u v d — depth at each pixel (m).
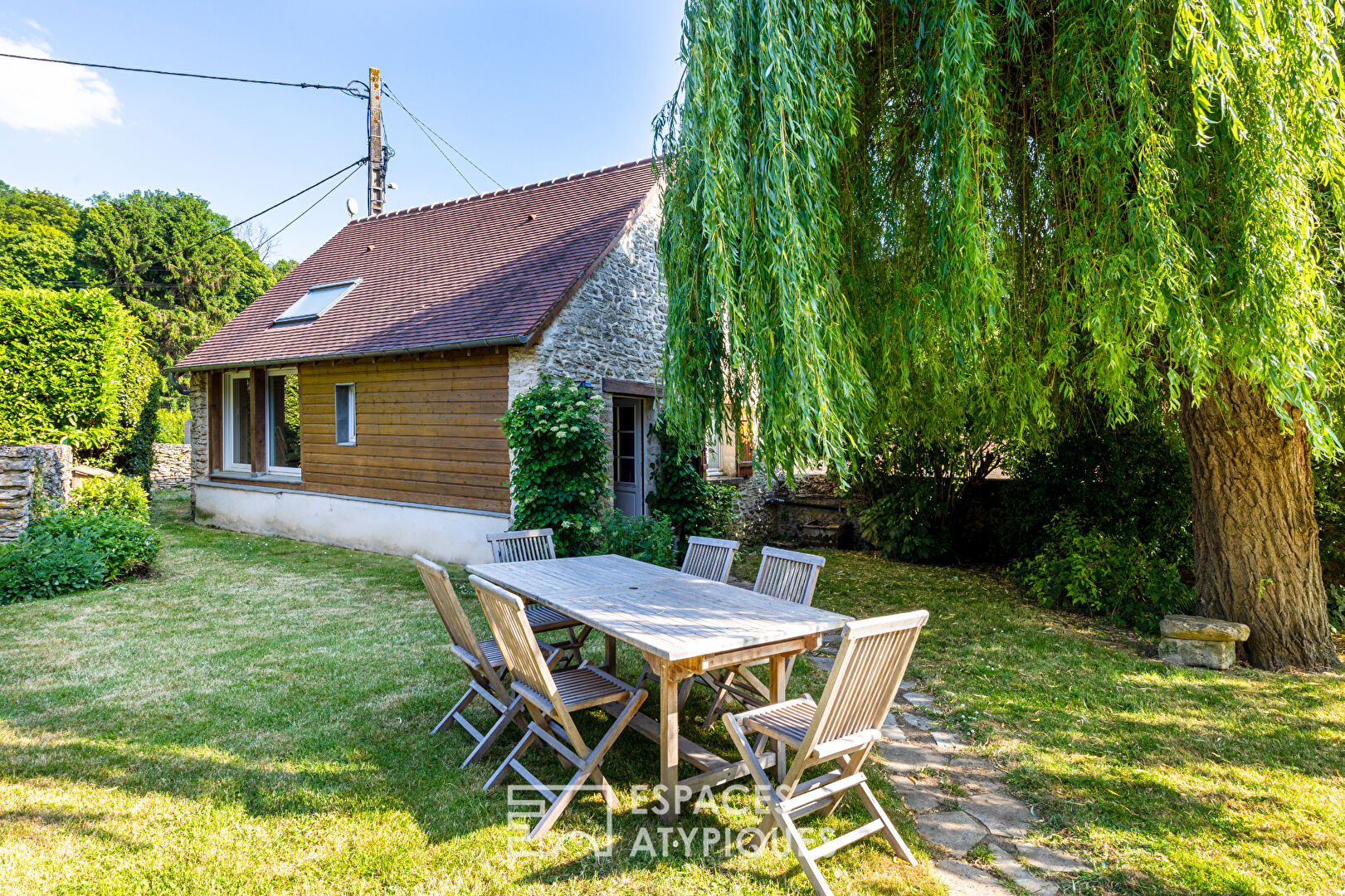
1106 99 4.14
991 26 4.13
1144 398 5.42
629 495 10.08
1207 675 4.89
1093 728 4.00
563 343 8.34
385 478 9.62
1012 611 6.83
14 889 2.43
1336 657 5.11
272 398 11.65
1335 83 3.71
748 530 11.01
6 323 10.24
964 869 2.68
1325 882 2.58
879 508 9.79
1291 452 5.12
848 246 4.93
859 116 4.92
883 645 2.61
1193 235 3.97
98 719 3.87
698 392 4.96
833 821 2.99
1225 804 3.15
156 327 27.14
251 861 2.62
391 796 3.12
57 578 6.81
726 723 2.82
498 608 3.08
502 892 2.49
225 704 4.11
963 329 4.24
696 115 4.40
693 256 4.79
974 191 4.02
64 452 7.85
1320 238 4.18
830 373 4.11
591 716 4.16
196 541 10.36
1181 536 7.06
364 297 11.08
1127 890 2.53
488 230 11.45
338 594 6.99
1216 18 3.65
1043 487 7.77
